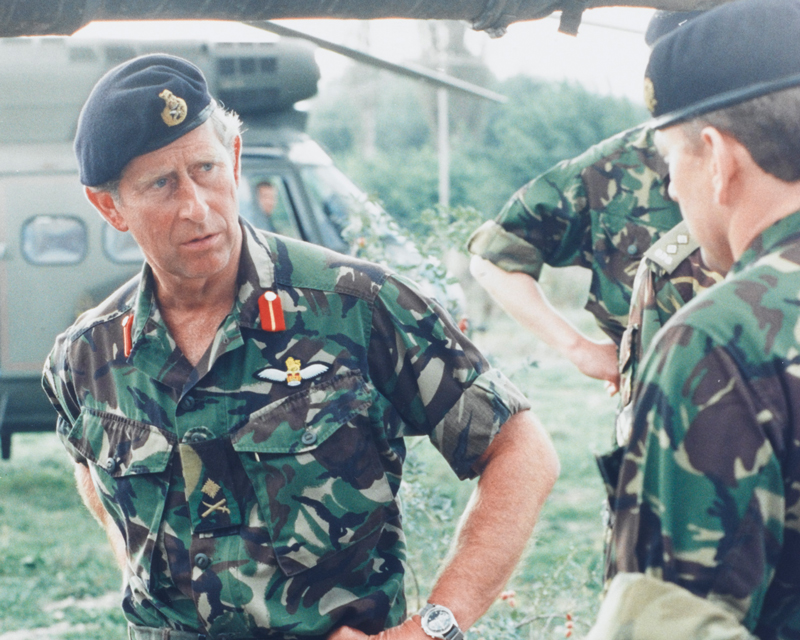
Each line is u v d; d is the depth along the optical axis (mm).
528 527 1857
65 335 1966
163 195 1718
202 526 1767
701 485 1206
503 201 22391
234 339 1787
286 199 7625
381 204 4234
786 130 1251
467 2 1643
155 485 1805
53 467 7945
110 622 4828
